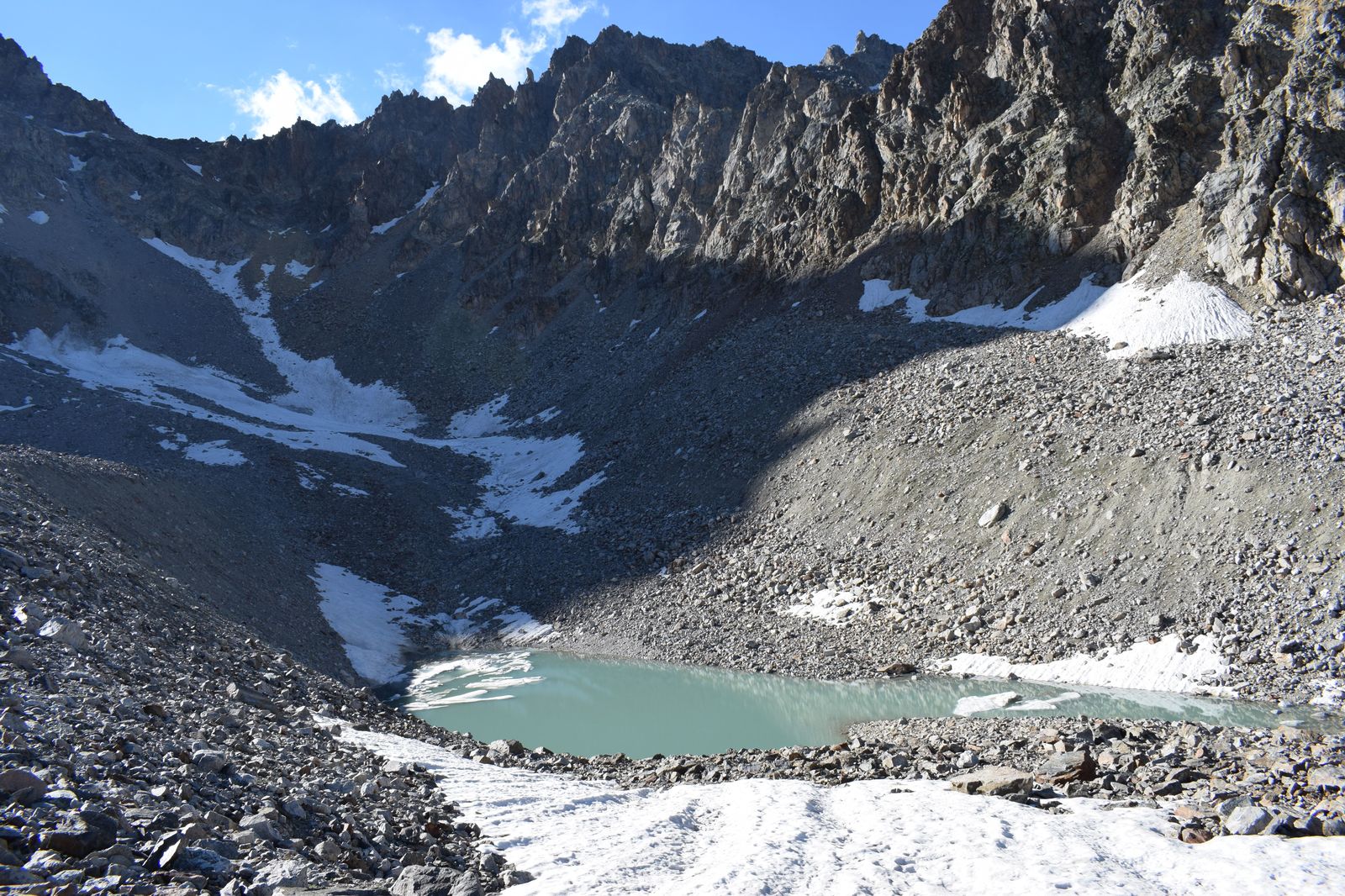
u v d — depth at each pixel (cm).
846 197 10238
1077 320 7019
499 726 4153
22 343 12569
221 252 17525
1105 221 7944
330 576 6831
